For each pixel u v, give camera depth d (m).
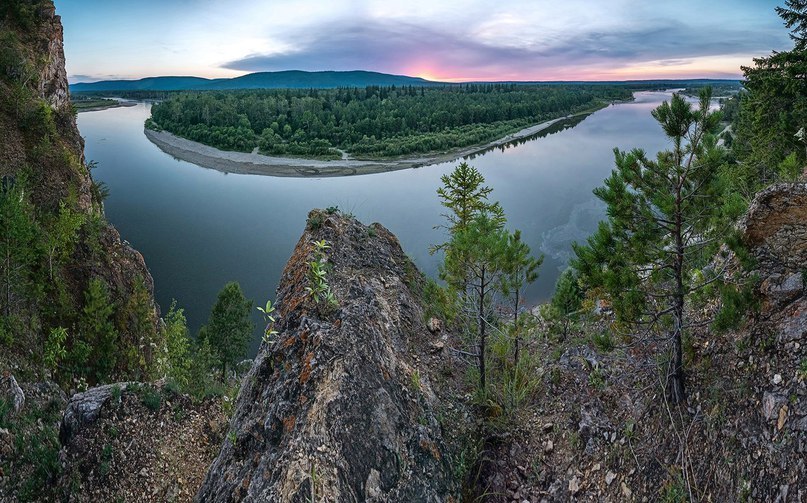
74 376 22.58
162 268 53.31
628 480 9.09
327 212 16.20
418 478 9.27
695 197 8.82
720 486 7.81
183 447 15.44
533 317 15.69
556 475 10.14
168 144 132.88
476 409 11.55
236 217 70.75
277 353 11.21
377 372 10.37
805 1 24.66
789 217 9.17
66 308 24.98
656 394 9.84
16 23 43.34
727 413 8.39
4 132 31.73
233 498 9.31
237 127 145.88
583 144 125.12
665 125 8.64
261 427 10.12
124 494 13.67
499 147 128.88
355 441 9.00
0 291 21.44
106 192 43.81
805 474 6.75
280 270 53.66
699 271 11.73
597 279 9.56
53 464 13.92
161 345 30.05
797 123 24.69
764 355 8.39
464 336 13.32
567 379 12.13
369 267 14.77
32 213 26.58
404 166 110.56
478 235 11.20
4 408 14.96
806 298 8.42
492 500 9.92
